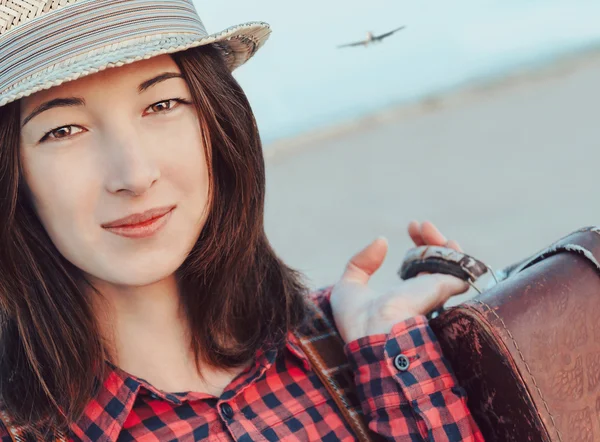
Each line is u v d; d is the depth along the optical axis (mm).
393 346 1228
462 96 14133
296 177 8328
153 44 1036
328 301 1437
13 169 1051
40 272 1126
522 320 1125
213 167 1210
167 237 1081
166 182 1074
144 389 1178
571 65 14836
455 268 1362
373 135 11047
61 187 1031
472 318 1142
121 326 1206
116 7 1025
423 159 7926
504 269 1433
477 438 1188
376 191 6590
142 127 1065
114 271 1062
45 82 956
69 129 1032
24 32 1002
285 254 4984
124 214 1034
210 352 1250
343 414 1271
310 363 1320
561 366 1125
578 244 1195
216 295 1250
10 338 1174
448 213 5234
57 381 1125
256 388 1257
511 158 6852
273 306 1337
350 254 4762
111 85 1021
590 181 5445
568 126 7992
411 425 1200
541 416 1098
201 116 1133
